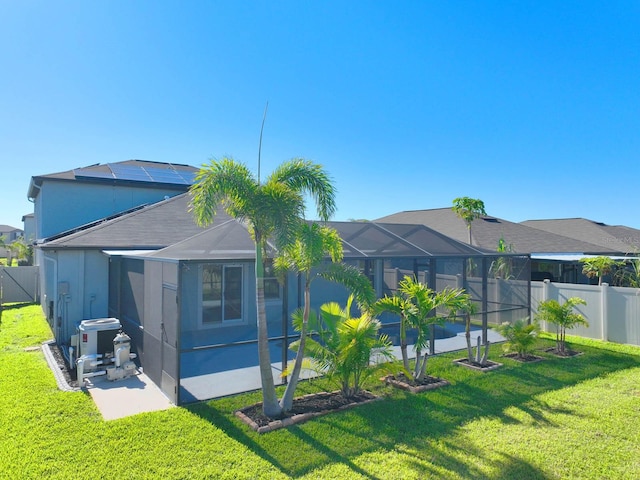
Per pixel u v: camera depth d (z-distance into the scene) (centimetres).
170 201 1920
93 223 1923
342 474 613
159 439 716
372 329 921
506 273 1888
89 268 1450
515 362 1263
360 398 935
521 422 813
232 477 600
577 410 877
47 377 1044
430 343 1369
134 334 1224
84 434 729
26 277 2497
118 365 1071
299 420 803
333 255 891
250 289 1614
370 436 742
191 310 1492
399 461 654
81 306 1428
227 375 1105
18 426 755
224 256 1018
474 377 1104
